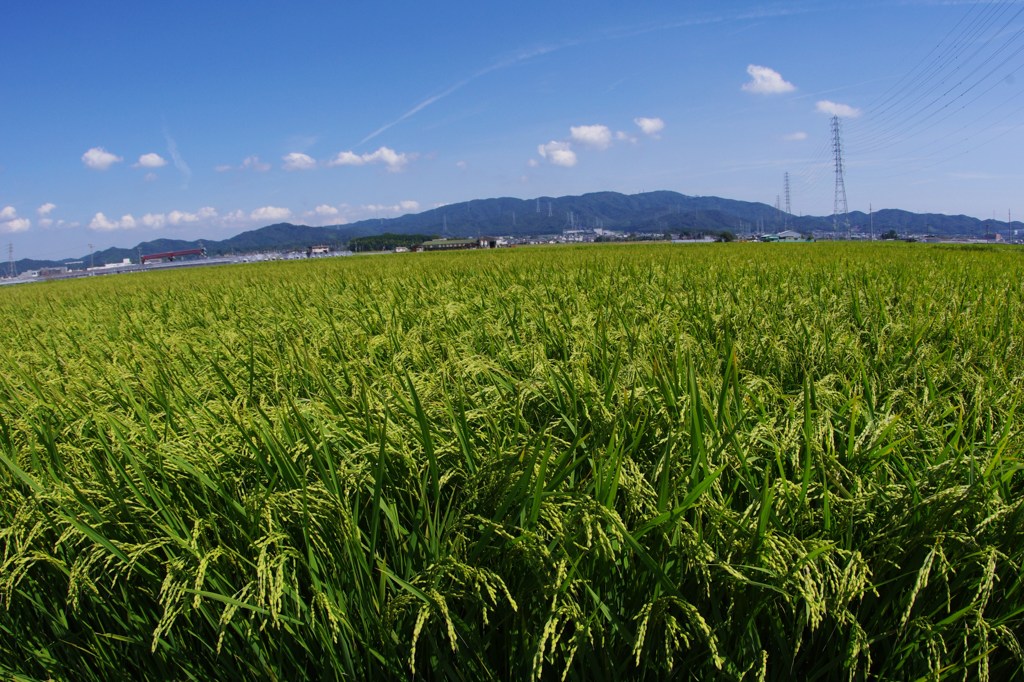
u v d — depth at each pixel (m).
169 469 2.61
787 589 1.89
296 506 2.19
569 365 3.61
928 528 1.97
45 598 2.57
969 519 2.05
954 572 1.94
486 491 2.28
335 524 2.20
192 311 9.36
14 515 2.65
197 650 2.33
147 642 2.34
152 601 2.39
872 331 4.54
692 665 1.98
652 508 2.09
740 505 2.42
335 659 2.03
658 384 2.88
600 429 2.61
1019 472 2.35
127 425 2.99
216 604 2.17
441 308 6.32
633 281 8.88
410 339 4.80
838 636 2.02
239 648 2.24
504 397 3.12
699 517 1.98
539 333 4.92
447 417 2.90
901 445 2.51
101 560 2.42
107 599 2.42
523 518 2.16
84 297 15.36
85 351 6.00
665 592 1.92
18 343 7.49
